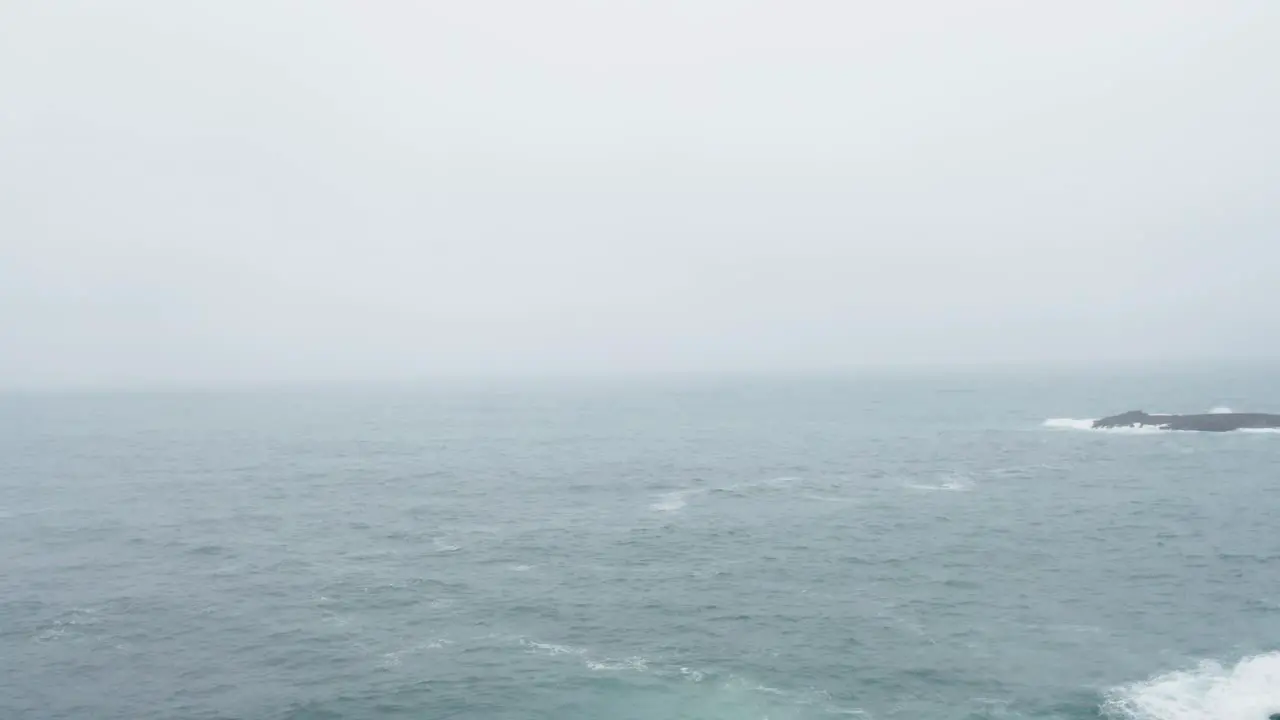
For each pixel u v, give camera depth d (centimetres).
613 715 3253
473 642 4072
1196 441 11500
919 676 3581
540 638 4119
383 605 4669
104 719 3294
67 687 3588
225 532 6594
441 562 5606
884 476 9262
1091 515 6869
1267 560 5338
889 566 5372
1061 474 9100
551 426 16425
